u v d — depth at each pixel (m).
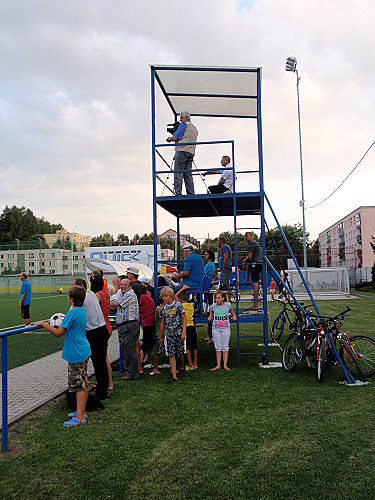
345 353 7.48
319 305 21.22
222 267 9.41
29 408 5.92
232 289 10.27
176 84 9.37
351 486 3.62
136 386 7.02
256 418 5.24
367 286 36.78
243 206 10.31
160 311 7.47
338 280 30.47
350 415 5.26
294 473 3.84
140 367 8.05
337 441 4.48
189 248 8.90
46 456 4.34
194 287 8.66
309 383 6.89
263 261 8.68
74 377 5.31
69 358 5.32
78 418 5.27
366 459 4.07
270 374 7.58
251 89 9.58
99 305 6.45
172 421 5.25
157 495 3.57
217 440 4.60
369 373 7.27
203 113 10.50
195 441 4.59
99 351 6.32
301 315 8.86
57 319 5.51
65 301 28.89
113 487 3.71
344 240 89.94
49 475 3.95
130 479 3.83
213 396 6.24
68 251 60.12
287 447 4.36
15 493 3.66
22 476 3.94
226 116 10.66
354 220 78.44
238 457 4.18
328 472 3.85
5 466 4.16
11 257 55.97
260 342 11.29
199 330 14.24
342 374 7.46
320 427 4.88
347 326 13.21
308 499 3.45
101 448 4.49
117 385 7.12
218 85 9.41
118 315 7.63
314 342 7.35
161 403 5.99
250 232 10.30
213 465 4.04
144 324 8.62
